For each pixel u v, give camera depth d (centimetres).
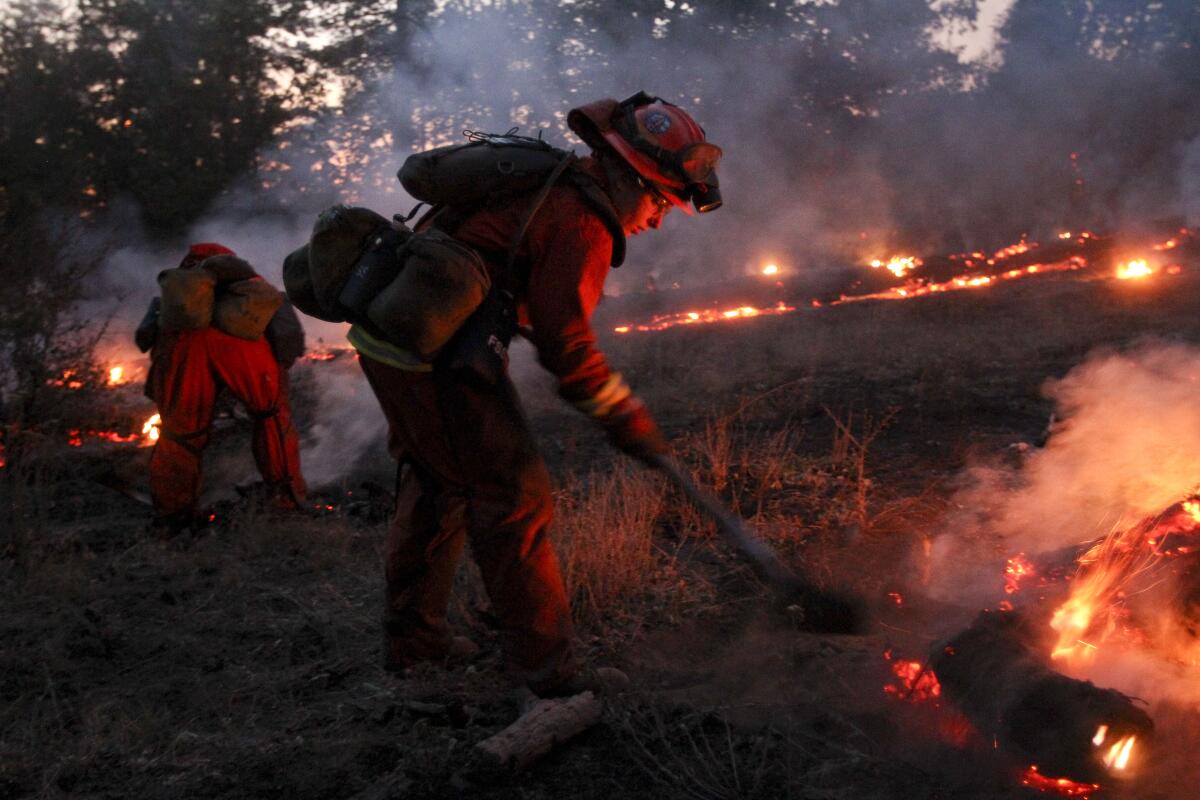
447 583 333
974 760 271
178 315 487
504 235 289
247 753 297
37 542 480
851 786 263
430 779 277
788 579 309
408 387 296
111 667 361
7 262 726
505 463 292
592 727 297
